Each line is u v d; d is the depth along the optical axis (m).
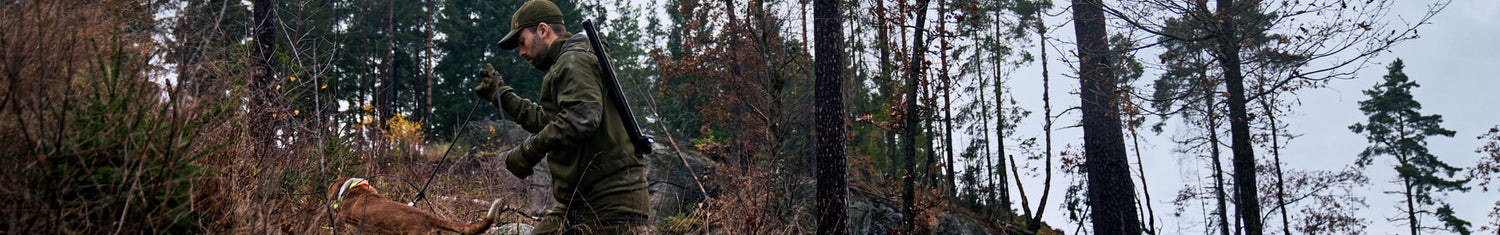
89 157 2.12
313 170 3.29
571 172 2.92
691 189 11.23
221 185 2.54
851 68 21.20
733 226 4.45
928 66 12.59
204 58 2.40
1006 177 26.48
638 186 2.98
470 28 42.19
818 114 9.66
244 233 2.45
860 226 16.20
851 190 18.05
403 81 35.91
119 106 2.20
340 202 3.15
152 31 2.45
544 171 9.44
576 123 2.76
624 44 42.59
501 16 42.97
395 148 9.02
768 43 15.58
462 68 40.59
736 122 14.10
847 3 16.36
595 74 2.90
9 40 1.99
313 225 2.69
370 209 3.13
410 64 36.16
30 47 2.04
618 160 2.92
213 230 2.41
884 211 17.08
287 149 3.23
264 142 2.99
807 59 16.97
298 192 3.08
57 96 2.07
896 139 21.22
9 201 1.87
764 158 8.95
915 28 12.58
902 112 13.14
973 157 23.08
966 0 12.91
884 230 16.45
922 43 12.77
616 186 2.90
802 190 9.94
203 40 2.41
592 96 2.81
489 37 42.19
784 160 10.99
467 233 3.04
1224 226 27.95
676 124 21.84
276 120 3.14
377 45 32.94
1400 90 44.28
